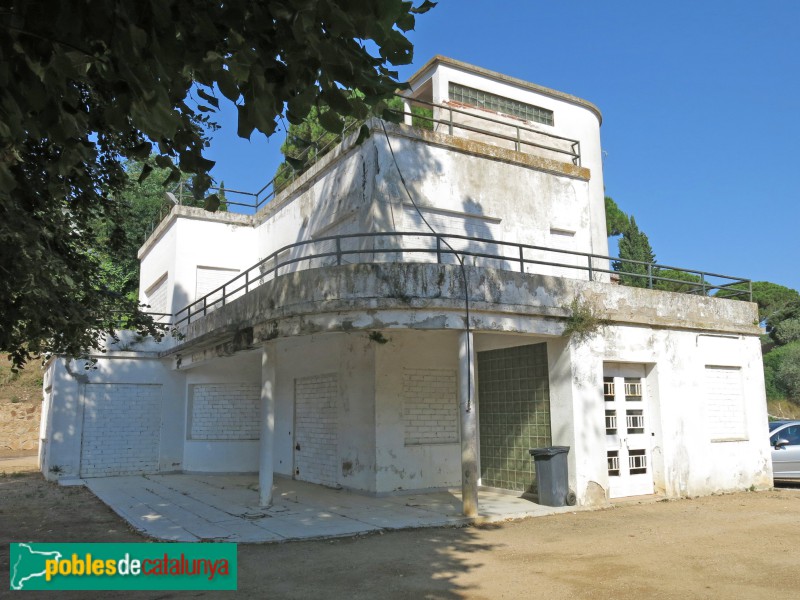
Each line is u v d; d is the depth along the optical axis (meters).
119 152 7.02
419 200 12.67
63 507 12.19
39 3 2.34
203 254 18.41
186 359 16.52
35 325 7.23
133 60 2.33
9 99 2.40
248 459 17.08
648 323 12.40
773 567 6.96
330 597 6.02
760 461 13.91
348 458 13.02
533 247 11.27
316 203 14.80
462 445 10.11
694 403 12.95
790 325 39.56
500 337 12.70
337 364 13.73
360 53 2.91
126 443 17.20
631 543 8.23
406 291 9.95
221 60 2.65
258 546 8.27
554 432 11.52
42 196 6.07
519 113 19.17
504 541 8.42
